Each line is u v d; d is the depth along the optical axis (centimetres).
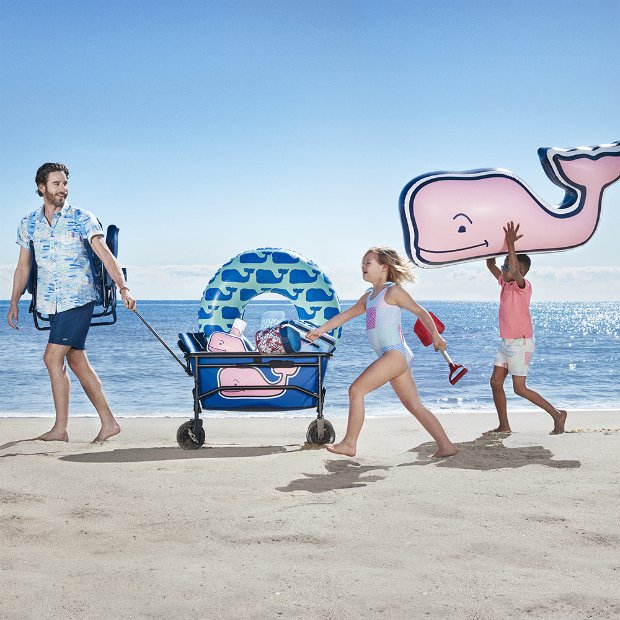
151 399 1397
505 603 304
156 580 331
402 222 688
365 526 409
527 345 724
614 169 705
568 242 701
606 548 373
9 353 2589
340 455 612
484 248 696
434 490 488
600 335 5041
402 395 619
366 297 639
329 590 318
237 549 374
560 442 662
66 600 309
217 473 547
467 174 697
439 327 621
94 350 2773
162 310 12550
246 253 732
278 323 708
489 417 922
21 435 756
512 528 405
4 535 398
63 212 707
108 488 501
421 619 290
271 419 937
